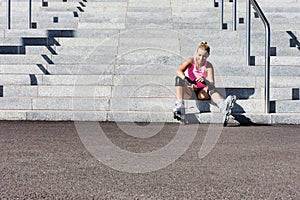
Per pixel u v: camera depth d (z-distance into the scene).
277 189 3.42
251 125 6.71
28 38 8.91
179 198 3.20
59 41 8.96
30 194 3.26
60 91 7.52
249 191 3.37
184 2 11.23
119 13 10.49
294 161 4.36
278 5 11.39
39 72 8.05
